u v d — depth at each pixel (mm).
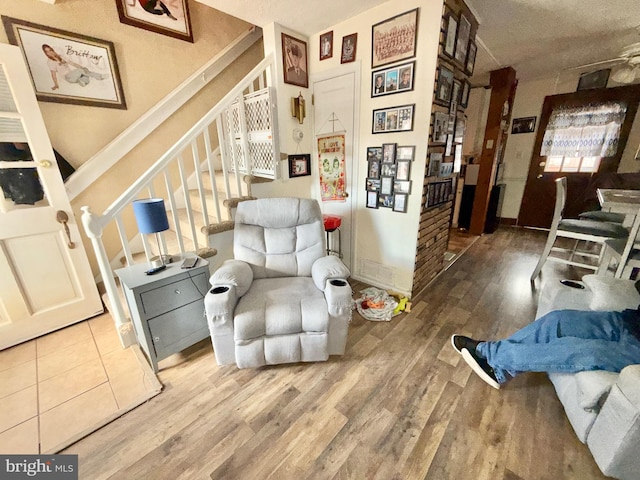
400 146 2119
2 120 1609
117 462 1146
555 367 1216
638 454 935
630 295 1332
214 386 1517
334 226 2494
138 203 1530
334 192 2684
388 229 2389
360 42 2133
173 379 1566
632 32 2477
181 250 1953
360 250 2664
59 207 1851
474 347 1659
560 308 1560
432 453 1165
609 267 2438
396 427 1276
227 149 2934
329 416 1334
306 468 1116
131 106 2367
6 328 1775
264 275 1930
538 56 3105
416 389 1481
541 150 4211
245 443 1216
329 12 2039
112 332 1951
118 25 2205
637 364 1050
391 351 1771
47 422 1306
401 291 2445
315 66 2490
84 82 2111
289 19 2143
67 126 2100
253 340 1530
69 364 1661
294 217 1982
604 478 1064
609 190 2420
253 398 1438
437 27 1753
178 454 1174
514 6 2059
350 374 1588
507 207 4715
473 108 4398
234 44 2887
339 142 2510
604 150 3760
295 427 1282
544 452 1164
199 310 1714
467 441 1212
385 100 2117
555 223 2457
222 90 2912
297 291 1714
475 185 4227
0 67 1559
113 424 1306
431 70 1838
